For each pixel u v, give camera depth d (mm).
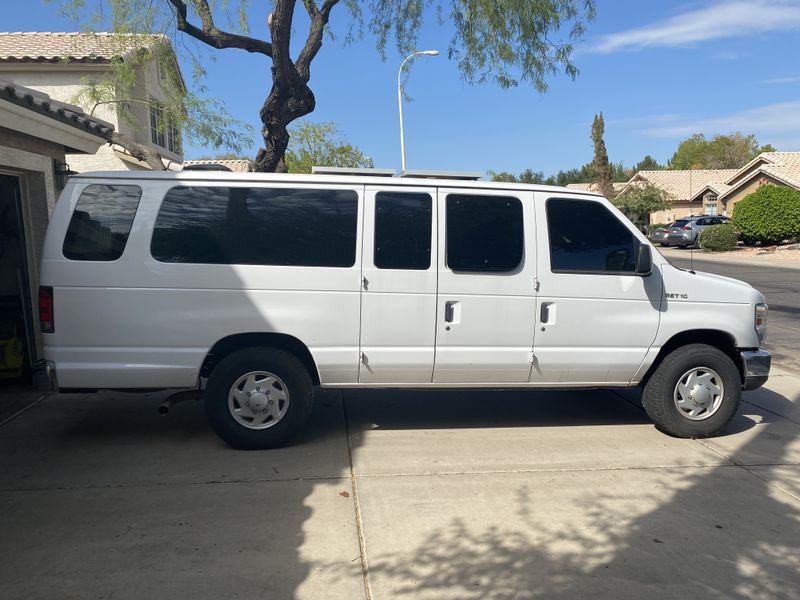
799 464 4793
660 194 42656
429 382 5066
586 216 5141
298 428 4973
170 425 5547
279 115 8609
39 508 3961
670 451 5055
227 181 4793
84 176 4715
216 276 4719
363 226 4852
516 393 6777
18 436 5246
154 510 3945
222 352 4953
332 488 4281
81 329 4648
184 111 10273
